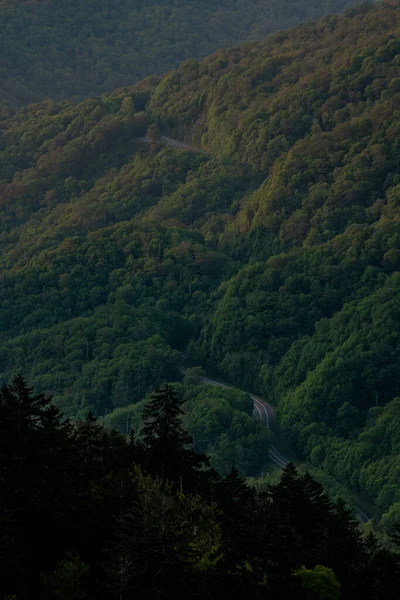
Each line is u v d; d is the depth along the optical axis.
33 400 140.62
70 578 123.12
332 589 135.88
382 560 143.50
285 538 139.00
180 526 125.38
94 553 131.25
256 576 133.00
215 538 131.75
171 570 122.81
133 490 135.62
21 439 131.62
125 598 123.00
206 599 127.50
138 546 122.62
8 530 122.38
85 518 132.12
